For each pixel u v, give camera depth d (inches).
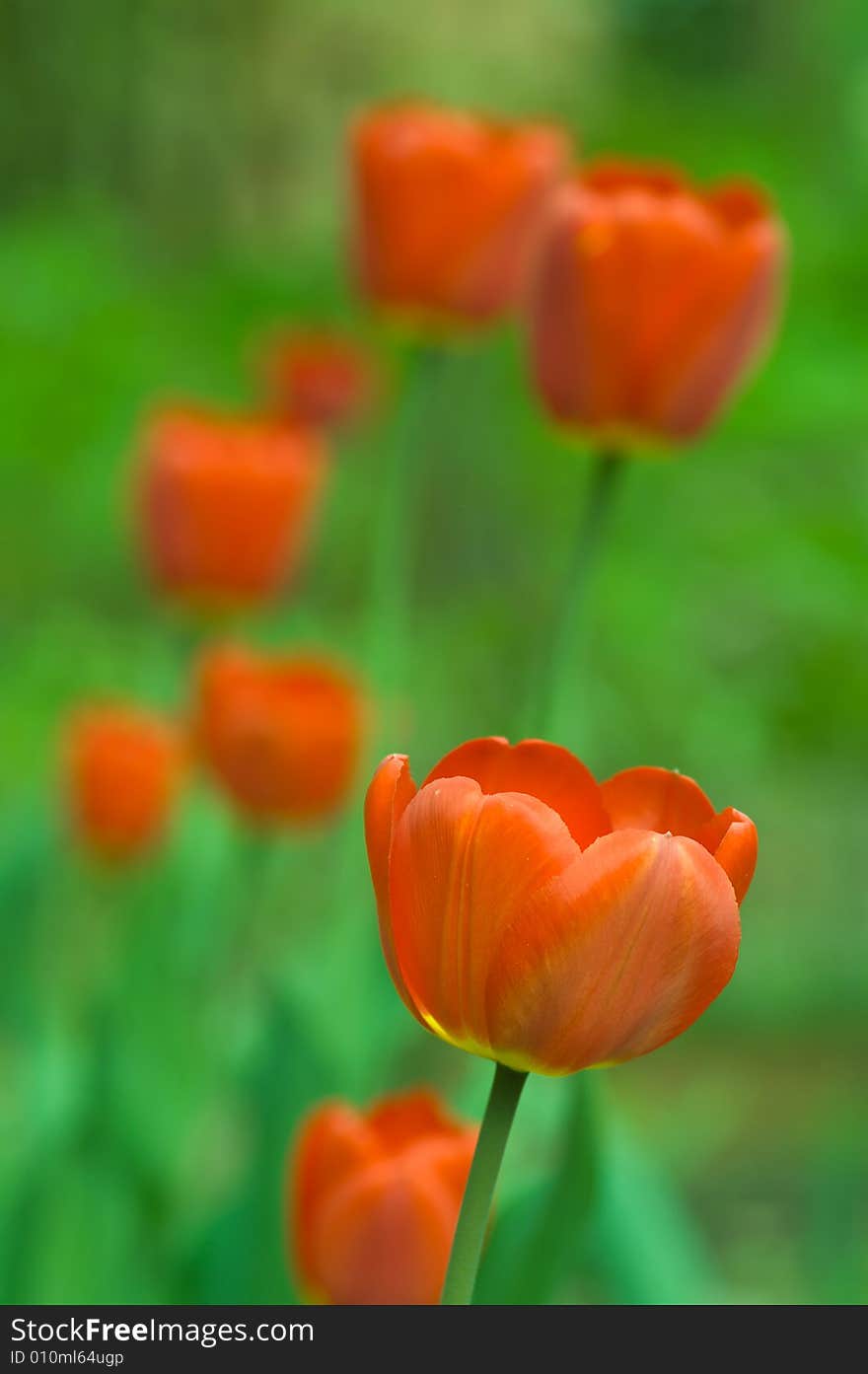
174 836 56.7
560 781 37.0
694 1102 71.1
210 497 53.9
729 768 70.6
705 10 70.6
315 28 103.7
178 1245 47.9
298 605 69.4
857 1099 71.3
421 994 34.1
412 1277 40.5
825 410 54.3
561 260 44.5
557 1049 33.2
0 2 103.7
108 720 56.6
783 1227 63.1
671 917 32.5
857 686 61.1
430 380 50.9
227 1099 54.2
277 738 49.8
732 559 59.7
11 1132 54.5
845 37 64.8
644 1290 49.1
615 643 63.1
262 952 56.8
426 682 71.0
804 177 61.3
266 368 65.6
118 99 105.3
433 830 33.3
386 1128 41.3
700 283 44.3
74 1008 58.6
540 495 69.0
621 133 64.8
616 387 44.5
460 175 49.1
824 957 80.5
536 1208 42.4
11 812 62.0
